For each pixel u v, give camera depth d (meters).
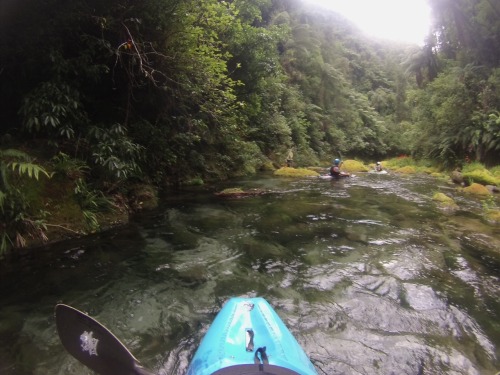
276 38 14.34
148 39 6.93
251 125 15.98
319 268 4.49
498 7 14.58
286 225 6.40
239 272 4.34
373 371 2.67
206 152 11.67
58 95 5.30
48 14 5.42
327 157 23.94
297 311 3.46
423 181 13.08
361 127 30.98
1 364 2.62
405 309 3.54
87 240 5.09
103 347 2.18
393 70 41.81
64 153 5.52
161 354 2.81
